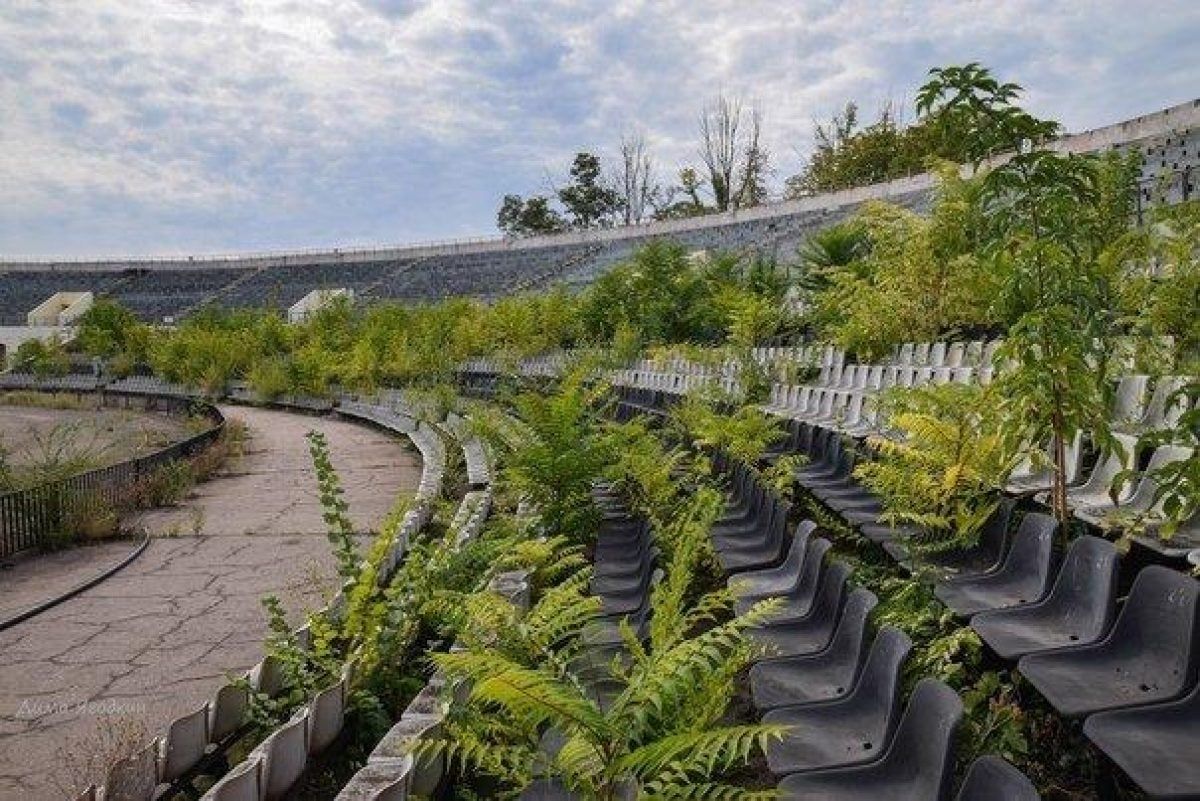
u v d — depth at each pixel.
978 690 4.22
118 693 7.36
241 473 20.08
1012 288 4.92
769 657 4.57
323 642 5.86
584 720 3.16
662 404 15.90
